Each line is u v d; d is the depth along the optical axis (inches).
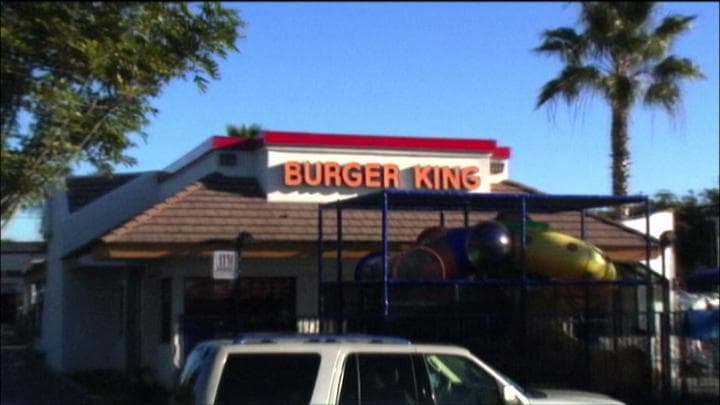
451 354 385.1
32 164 302.2
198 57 327.3
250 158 842.2
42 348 1203.2
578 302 710.5
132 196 1015.0
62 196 1018.1
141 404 745.6
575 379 656.4
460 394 382.6
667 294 713.6
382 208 660.7
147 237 737.0
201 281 772.0
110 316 1002.7
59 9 297.3
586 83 1041.5
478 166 868.0
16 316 1939.0
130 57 309.7
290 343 369.7
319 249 699.4
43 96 299.9
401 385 374.0
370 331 657.0
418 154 852.0
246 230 769.6
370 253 747.4
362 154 838.5
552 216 857.5
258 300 785.6
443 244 664.4
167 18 320.2
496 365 642.2
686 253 1581.0
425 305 669.9
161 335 821.2
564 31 1060.5
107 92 319.6
